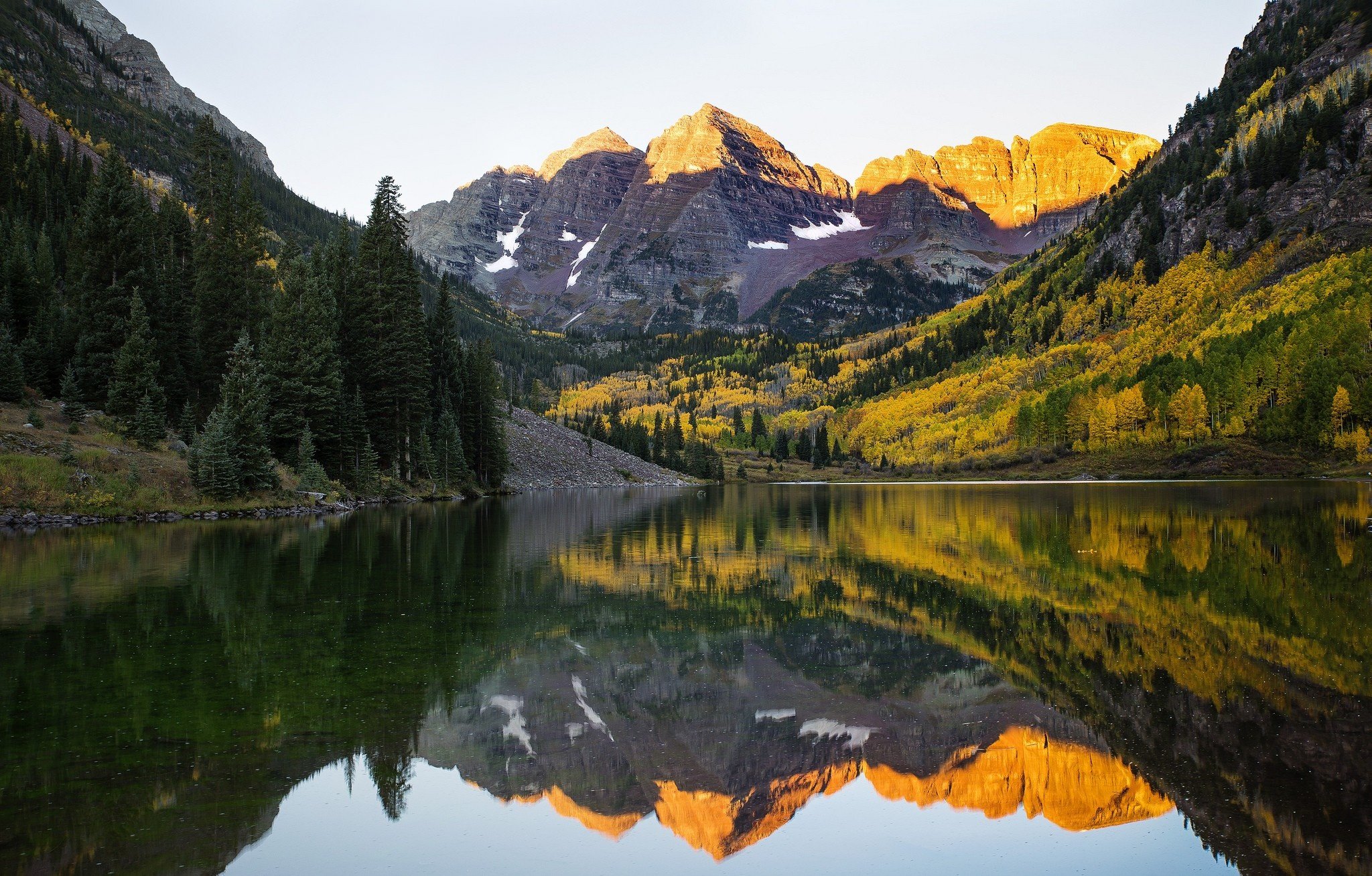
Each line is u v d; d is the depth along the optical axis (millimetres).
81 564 34656
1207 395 138125
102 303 69188
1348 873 10359
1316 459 121625
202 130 88500
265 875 10055
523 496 112375
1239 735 15789
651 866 10727
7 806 11703
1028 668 20688
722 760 14727
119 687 17312
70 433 58281
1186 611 27422
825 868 10633
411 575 34188
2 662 19281
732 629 25000
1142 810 12547
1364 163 186500
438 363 105812
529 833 11617
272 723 15438
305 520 59469
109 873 9914
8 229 99000
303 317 76312
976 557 41344
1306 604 28328
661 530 57562
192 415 69812
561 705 17500
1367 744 15195
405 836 11320
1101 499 86625
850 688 19062
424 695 17562
